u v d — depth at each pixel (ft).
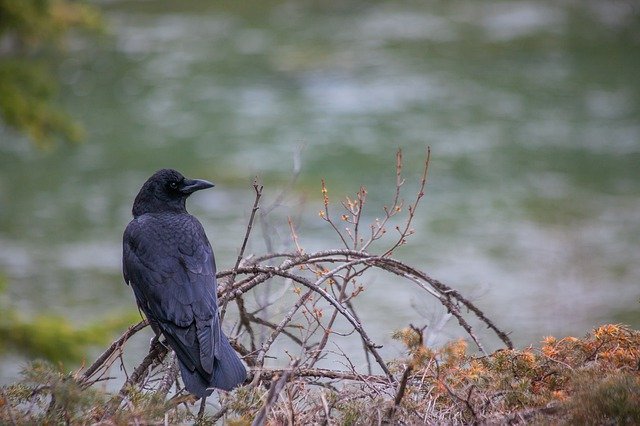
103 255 74.38
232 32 145.18
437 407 17.20
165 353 19.52
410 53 134.72
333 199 81.97
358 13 156.25
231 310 26.50
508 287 64.69
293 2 163.63
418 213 80.23
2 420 16.07
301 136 102.22
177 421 16.47
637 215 79.05
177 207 23.26
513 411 16.80
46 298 66.64
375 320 58.13
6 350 49.29
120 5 162.81
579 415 15.90
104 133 104.99
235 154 96.53
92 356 51.98
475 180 89.30
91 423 16.03
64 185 89.92
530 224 77.66
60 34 61.52
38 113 57.57
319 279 19.58
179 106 113.50
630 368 17.21
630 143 99.66
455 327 43.98
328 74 124.57
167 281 20.17
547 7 157.48
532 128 105.09
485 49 136.56
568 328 57.31
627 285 64.03
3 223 81.00
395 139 101.09
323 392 16.94
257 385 17.89
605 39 140.87
